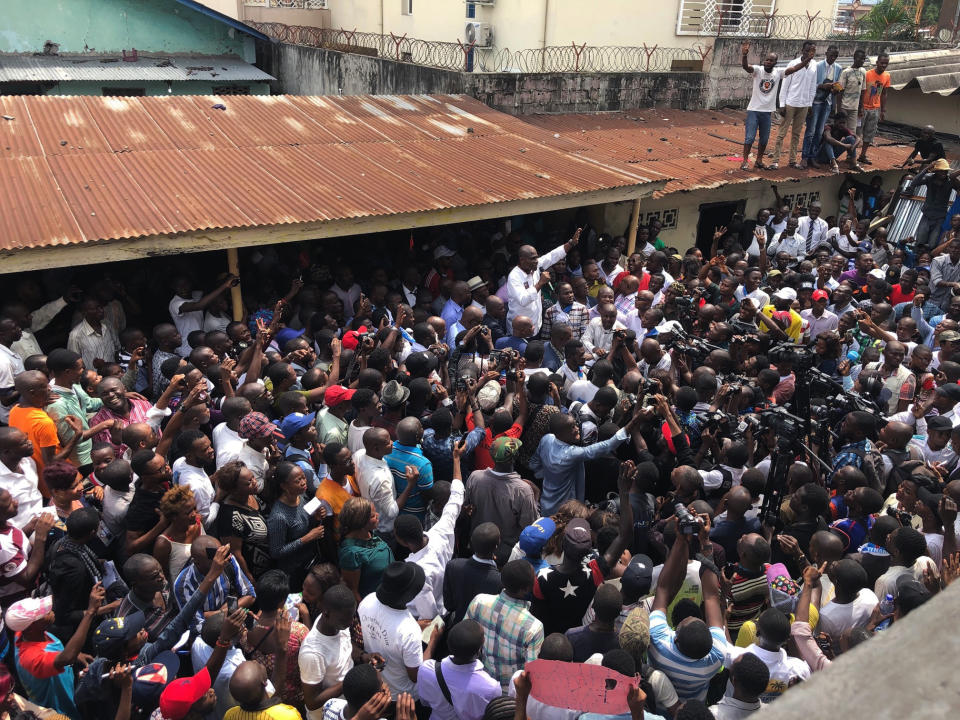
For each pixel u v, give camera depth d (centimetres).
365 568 484
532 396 653
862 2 2228
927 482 584
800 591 494
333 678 419
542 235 1202
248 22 2081
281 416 649
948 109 1662
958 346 844
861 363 843
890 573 496
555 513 574
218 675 402
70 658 395
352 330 791
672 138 1395
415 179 931
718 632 416
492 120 1224
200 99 1067
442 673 404
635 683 334
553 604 465
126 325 809
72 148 856
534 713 379
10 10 1670
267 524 506
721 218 1398
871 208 1545
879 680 102
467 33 1561
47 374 609
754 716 98
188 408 558
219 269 951
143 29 1802
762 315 848
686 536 450
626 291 920
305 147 980
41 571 461
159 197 775
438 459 609
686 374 747
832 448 684
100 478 512
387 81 1498
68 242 662
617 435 581
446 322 851
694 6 1623
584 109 1463
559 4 1445
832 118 1457
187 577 449
